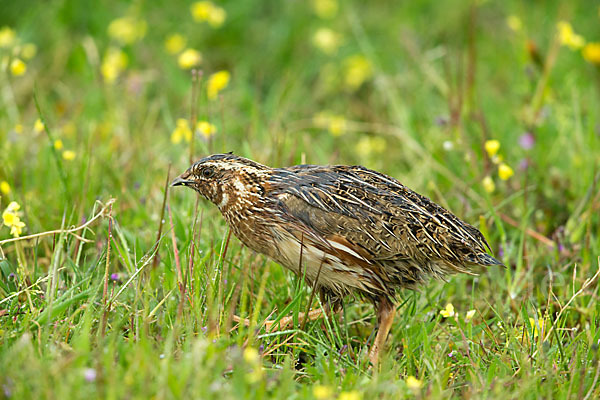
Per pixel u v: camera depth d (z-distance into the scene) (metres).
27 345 7.51
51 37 17.03
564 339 9.31
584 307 9.88
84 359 7.34
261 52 17.56
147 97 15.95
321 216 9.30
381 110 15.97
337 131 14.31
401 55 17.11
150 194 11.65
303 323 9.32
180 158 12.55
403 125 14.43
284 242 9.41
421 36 17.75
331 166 9.93
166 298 8.97
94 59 15.45
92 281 9.55
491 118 14.66
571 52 16.98
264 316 9.66
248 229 9.67
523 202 11.73
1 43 14.77
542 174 12.69
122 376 7.32
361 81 16.66
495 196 12.41
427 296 9.95
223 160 9.85
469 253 9.44
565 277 10.55
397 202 9.36
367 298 9.70
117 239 10.64
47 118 14.41
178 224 10.59
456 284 10.54
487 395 7.91
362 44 16.17
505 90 16.28
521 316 9.47
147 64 16.64
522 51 15.76
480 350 8.96
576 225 11.55
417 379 8.48
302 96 16.58
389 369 8.49
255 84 16.80
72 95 15.70
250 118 14.35
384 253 9.26
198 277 8.95
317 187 9.46
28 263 10.27
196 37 17.52
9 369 7.29
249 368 7.78
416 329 9.43
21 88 15.52
